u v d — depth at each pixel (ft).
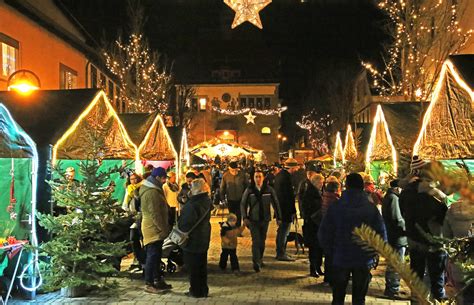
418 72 62.34
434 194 21.65
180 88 139.95
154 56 106.32
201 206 25.80
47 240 26.89
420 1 63.00
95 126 30.60
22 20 49.52
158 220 26.73
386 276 25.81
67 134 28.30
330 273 27.30
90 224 26.09
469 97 26.27
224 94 163.84
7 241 24.25
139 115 48.03
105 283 26.40
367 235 7.02
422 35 62.49
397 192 25.31
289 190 36.24
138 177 35.55
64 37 60.18
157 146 50.57
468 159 26.20
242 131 162.30
